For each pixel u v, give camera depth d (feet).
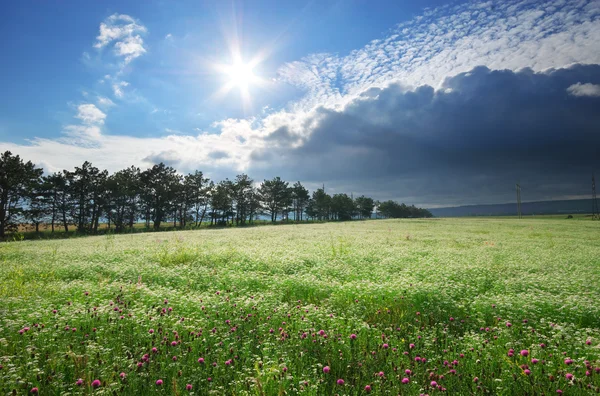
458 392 15.28
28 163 201.57
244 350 19.04
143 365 16.22
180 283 36.99
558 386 15.31
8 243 95.55
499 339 20.99
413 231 139.95
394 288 30.81
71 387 14.75
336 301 29.66
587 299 28.76
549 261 54.08
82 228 237.45
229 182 336.08
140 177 273.13
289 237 107.86
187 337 20.47
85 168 239.50
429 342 20.17
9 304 26.48
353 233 127.24
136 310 24.00
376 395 15.05
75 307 24.75
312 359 18.40
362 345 20.02
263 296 28.84
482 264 49.57
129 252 62.75
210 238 105.40
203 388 15.24
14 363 16.03
